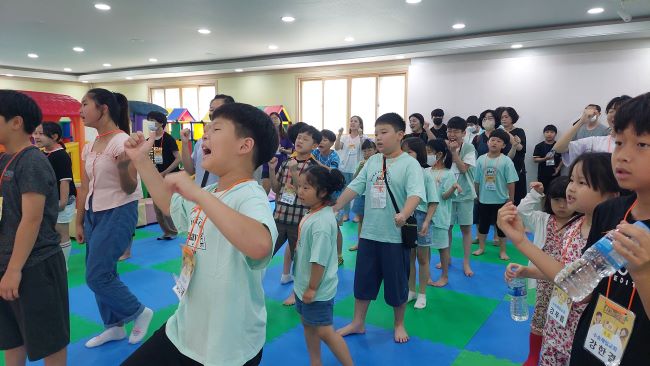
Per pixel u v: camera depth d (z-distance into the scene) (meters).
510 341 2.88
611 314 1.08
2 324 1.90
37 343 1.86
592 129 4.07
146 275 4.17
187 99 12.65
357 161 7.27
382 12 6.42
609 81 7.22
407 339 2.86
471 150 4.25
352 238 5.75
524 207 2.38
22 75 12.15
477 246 5.35
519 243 1.28
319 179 2.21
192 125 8.71
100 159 2.49
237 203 1.24
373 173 2.75
